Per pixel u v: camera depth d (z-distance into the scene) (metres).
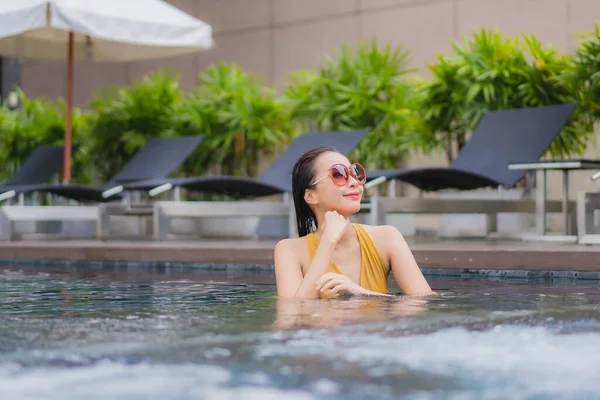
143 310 2.13
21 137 10.29
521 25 8.92
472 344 1.43
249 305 2.22
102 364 1.27
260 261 4.32
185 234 7.64
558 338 1.50
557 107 6.32
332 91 8.30
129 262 4.86
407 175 5.77
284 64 10.87
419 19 9.70
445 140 7.74
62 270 4.50
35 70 13.38
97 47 8.88
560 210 6.41
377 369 1.22
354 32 10.24
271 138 8.90
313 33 10.61
